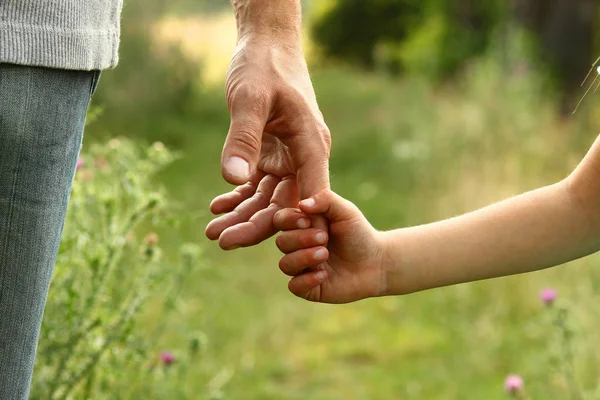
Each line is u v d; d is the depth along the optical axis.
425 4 14.80
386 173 7.96
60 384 2.25
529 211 1.75
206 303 4.89
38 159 1.45
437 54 12.83
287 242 1.60
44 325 2.22
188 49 9.98
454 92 9.88
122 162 2.50
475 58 12.38
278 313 4.88
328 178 1.63
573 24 9.64
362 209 7.00
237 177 1.50
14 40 1.39
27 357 1.51
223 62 11.06
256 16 1.71
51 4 1.42
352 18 16.70
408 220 6.47
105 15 1.56
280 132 1.65
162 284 2.77
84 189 2.49
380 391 4.07
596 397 3.40
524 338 4.53
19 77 1.41
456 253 1.72
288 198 1.70
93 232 2.37
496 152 6.97
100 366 2.31
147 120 8.87
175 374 2.80
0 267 1.46
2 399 1.49
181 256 2.76
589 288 4.51
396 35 16.47
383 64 13.42
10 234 1.46
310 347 4.53
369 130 9.12
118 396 2.45
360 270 1.70
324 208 1.59
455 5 13.23
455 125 7.64
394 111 9.20
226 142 1.55
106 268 2.30
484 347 4.46
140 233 4.73
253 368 4.20
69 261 2.26
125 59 9.12
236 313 4.81
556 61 9.62
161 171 7.47
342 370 4.28
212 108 10.21
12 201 1.45
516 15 10.05
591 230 1.74
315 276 1.62
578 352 3.81
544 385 3.81
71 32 1.45
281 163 1.71
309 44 17.31
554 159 6.84
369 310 5.03
